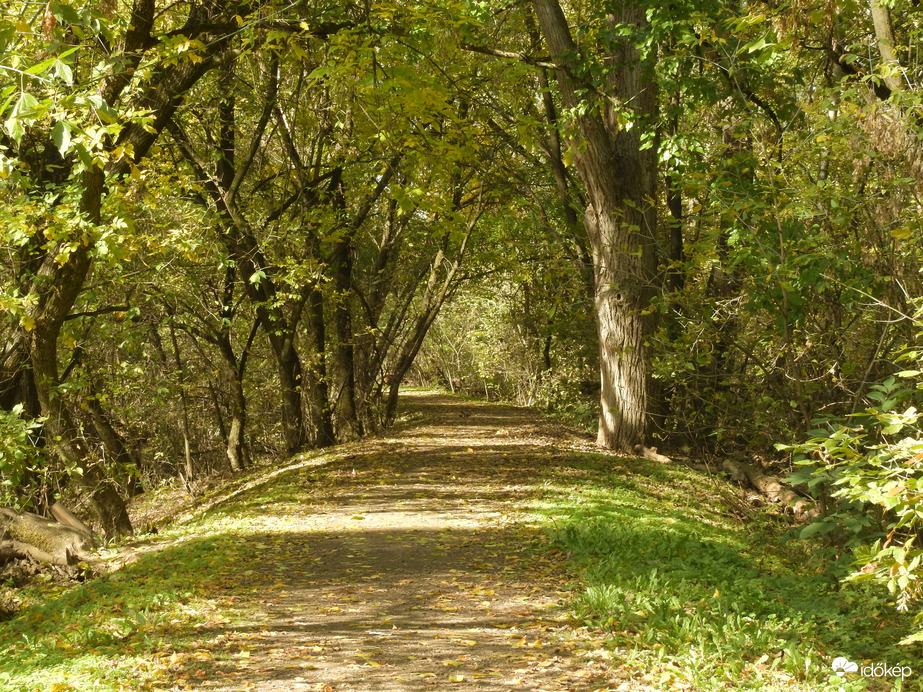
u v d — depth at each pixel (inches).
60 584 395.9
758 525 512.7
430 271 1095.0
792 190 363.9
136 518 776.9
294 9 474.6
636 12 671.8
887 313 359.9
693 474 637.9
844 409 378.0
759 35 354.0
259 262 744.3
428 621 280.1
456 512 495.2
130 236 450.9
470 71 751.1
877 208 383.2
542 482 588.1
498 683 217.0
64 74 190.9
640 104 686.5
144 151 452.8
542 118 858.1
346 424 957.2
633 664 225.6
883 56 380.5
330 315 961.5
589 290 945.5
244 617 289.0
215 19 476.7
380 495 564.7
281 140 817.5
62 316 436.1
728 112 466.9
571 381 1152.8
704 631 248.7
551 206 964.6
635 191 699.4
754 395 446.6
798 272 355.3
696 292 461.4
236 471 917.2
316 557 387.5
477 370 1907.0
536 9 667.4
